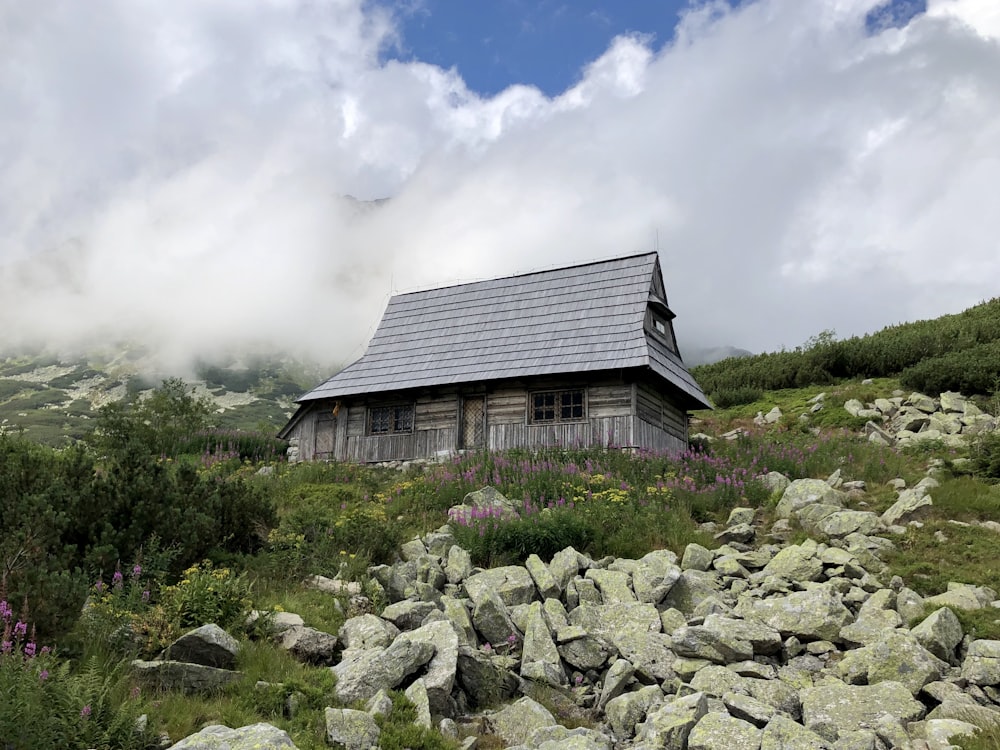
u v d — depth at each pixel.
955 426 21.95
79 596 8.31
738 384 34.03
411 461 24.25
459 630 9.65
